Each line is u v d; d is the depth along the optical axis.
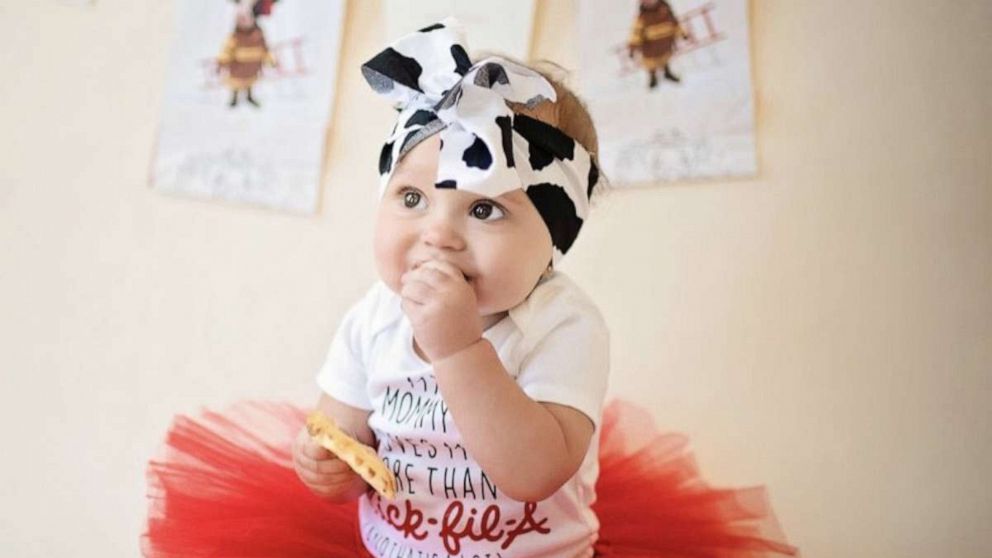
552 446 0.58
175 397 0.98
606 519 0.78
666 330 0.97
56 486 0.94
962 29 0.97
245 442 0.84
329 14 1.03
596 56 1.01
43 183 1.03
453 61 0.60
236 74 1.03
